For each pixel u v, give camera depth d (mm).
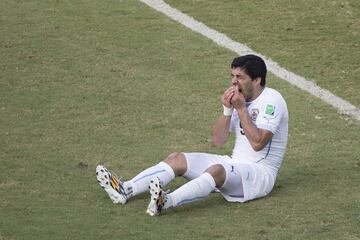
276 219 25078
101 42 41688
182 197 25281
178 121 33750
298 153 30688
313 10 45312
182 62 39688
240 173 25922
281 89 37125
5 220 25031
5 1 46812
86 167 29328
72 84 37094
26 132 32344
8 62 39250
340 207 25938
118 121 33594
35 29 43094
